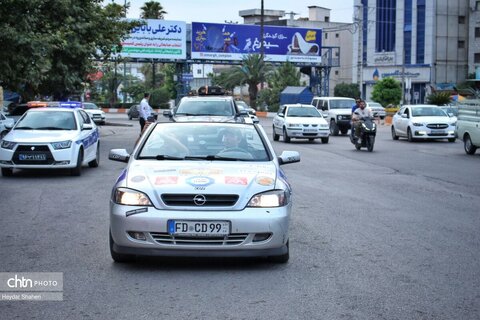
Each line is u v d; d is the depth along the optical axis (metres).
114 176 15.41
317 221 9.68
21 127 15.84
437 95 51.59
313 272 6.75
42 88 27.92
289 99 60.56
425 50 72.94
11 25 20.61
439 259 7.36
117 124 45.97
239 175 6.89
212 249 6.47
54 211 10.53
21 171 16.39
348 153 22.58
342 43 95.94
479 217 10.15
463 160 20.00
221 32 62.59
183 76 62.88
